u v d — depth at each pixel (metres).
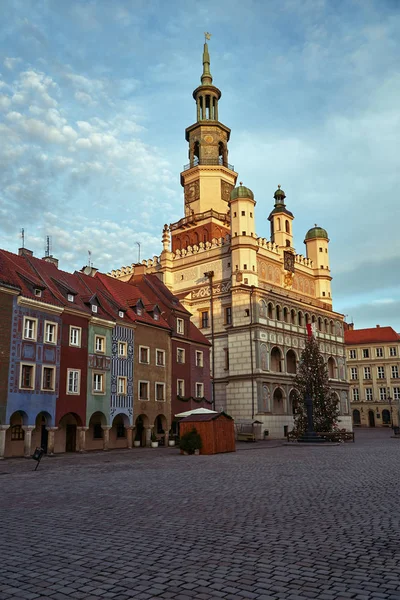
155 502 15.06
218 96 85.12
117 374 44.53
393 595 7.07
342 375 80.81
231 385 64.56
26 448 35.12
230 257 69.38
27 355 35.91
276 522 11.89
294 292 76.94
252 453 37.28
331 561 8.66
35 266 42.38
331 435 51.50
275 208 82.44
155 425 50.12
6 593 7.32
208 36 87.94
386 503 14.27
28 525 11.94
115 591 7.34
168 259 76.56
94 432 43.69
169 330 51.72
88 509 14.02
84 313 41.31
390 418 110.25
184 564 8.62
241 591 7.27
